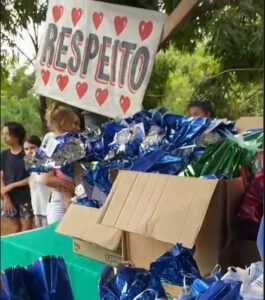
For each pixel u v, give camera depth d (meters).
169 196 1.74
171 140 1.99
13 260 2.34
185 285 1.43
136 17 2.40
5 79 5.46
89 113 2.86
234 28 4.10
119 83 2.47
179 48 4.24
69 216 2.22
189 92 4.96
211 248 1.68
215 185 1.65
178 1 2.60
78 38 2.57
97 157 2.20
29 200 3.92
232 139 1.83
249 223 1.67
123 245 1.94
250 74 4.51
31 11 2.61
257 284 1.24
